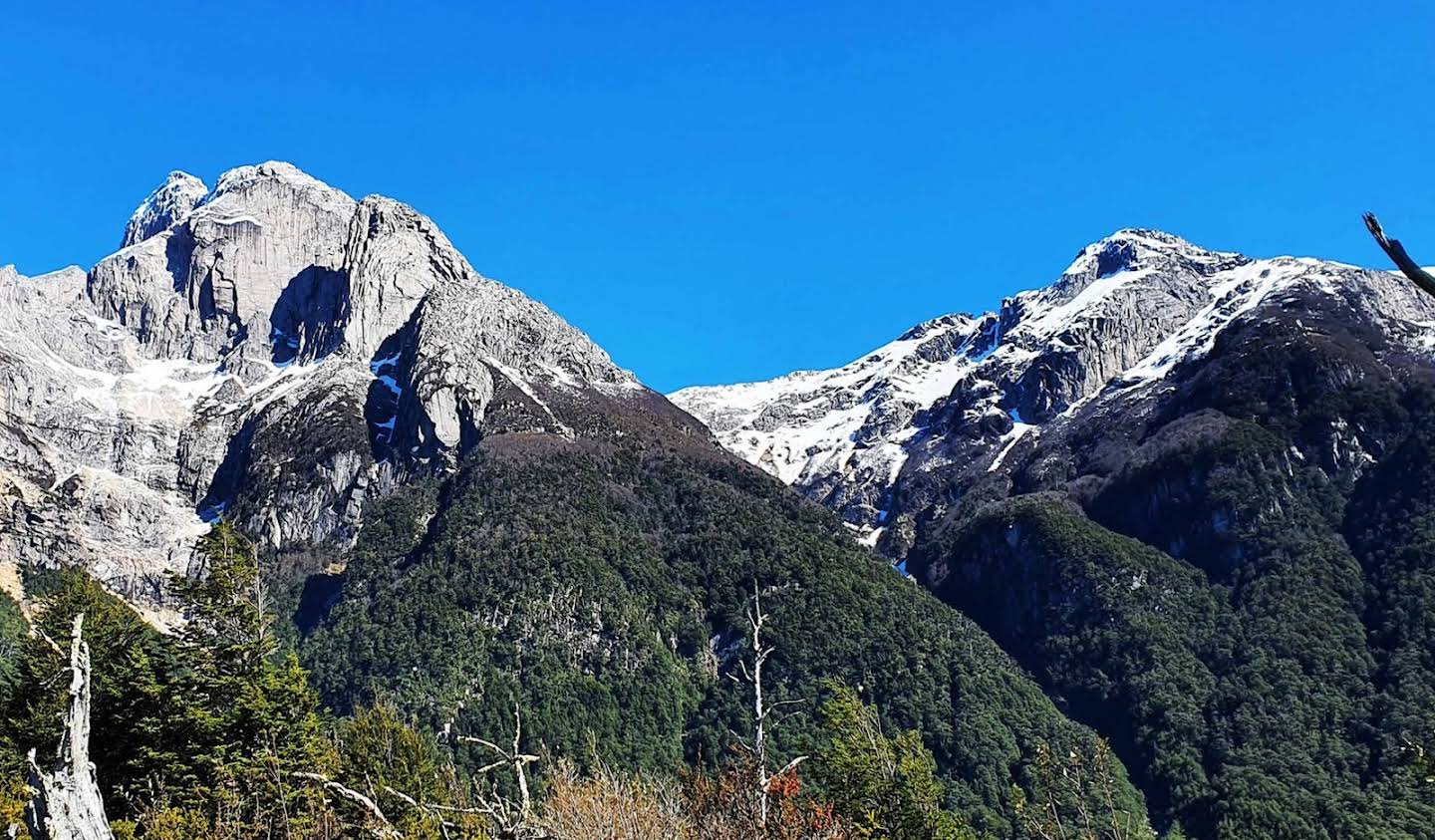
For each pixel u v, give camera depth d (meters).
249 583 55.28
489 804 24.27
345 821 30.91
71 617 49.34
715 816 26.36
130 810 44.12
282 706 50.84
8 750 46.66
